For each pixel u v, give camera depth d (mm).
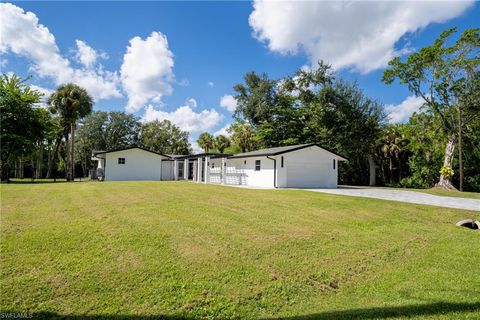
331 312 3094
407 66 21547
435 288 3713
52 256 4055
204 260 4266
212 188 15055
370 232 6293
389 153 29797
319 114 27516
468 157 24547
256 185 19578
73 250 4312
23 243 4465
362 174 31375
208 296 3311
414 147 26922
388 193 14656
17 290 3150
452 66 20359
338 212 8227
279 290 3588
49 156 34875
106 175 25438
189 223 6188
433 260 4801
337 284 3865
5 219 5973
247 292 3469
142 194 11172
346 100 26859
